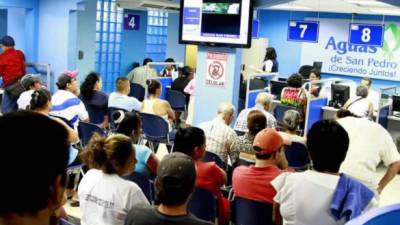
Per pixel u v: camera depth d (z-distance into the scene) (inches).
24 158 27.9
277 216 104.1
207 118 261.1
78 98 208.8
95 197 98.4
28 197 28.2
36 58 358.0
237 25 240.1
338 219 81.2
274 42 576.1
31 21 352.8
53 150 28.9
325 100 309.4
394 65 508.1
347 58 534.9
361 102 277.1
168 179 71.1
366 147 124.8
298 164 181.9
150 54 462.9
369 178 123.7
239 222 119.1
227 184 165.0
